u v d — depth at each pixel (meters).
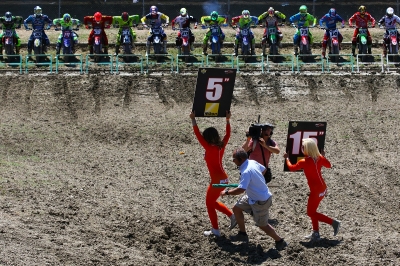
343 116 38.38
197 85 19.30
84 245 18.30
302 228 21.52
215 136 18.92
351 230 21.44
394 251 19.23
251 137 20.81
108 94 41.19
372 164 30.39
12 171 26.38
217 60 47.91
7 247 16.98
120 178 27.19
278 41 48.25
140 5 60.62
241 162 18.17
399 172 29.16
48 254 17.14
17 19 47.59
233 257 18.55
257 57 48.50
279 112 39.16
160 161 30.58
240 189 17.72
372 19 48.09
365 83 42.97
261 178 18.14
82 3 60.62
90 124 36.75
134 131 35.38
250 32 47.88
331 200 24.97
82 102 40.16
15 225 18.72
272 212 23.12
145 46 50.56
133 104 40.28
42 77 42.81
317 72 45.41
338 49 47.38
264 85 42.66
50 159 30.08
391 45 47.06
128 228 20.33
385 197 25.59
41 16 47.41
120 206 22.69
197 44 50.66
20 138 33.44
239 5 61.09
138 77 43.12
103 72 44.81
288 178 27.72
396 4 61.88
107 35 52.28
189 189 26.06
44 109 39.06
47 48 50.12
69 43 46.38
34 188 23.59
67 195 23.28
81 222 20.31
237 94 41.69
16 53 47.75
